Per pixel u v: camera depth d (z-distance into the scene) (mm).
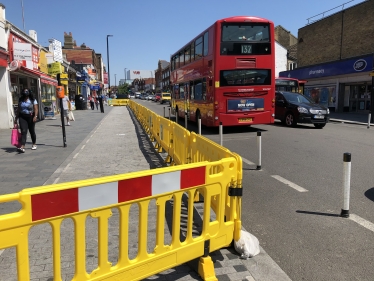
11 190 5598
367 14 22641
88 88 48375
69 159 8102
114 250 3537
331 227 4168
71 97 34156
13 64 13875
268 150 9352
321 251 3584
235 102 12992
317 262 3365
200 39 14578
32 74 16812
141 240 2680
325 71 25797
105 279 2494
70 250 3561
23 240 2096
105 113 28062
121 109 36219
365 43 22953
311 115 14523
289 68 39406
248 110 13125
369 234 3961
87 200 2328
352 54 24281
